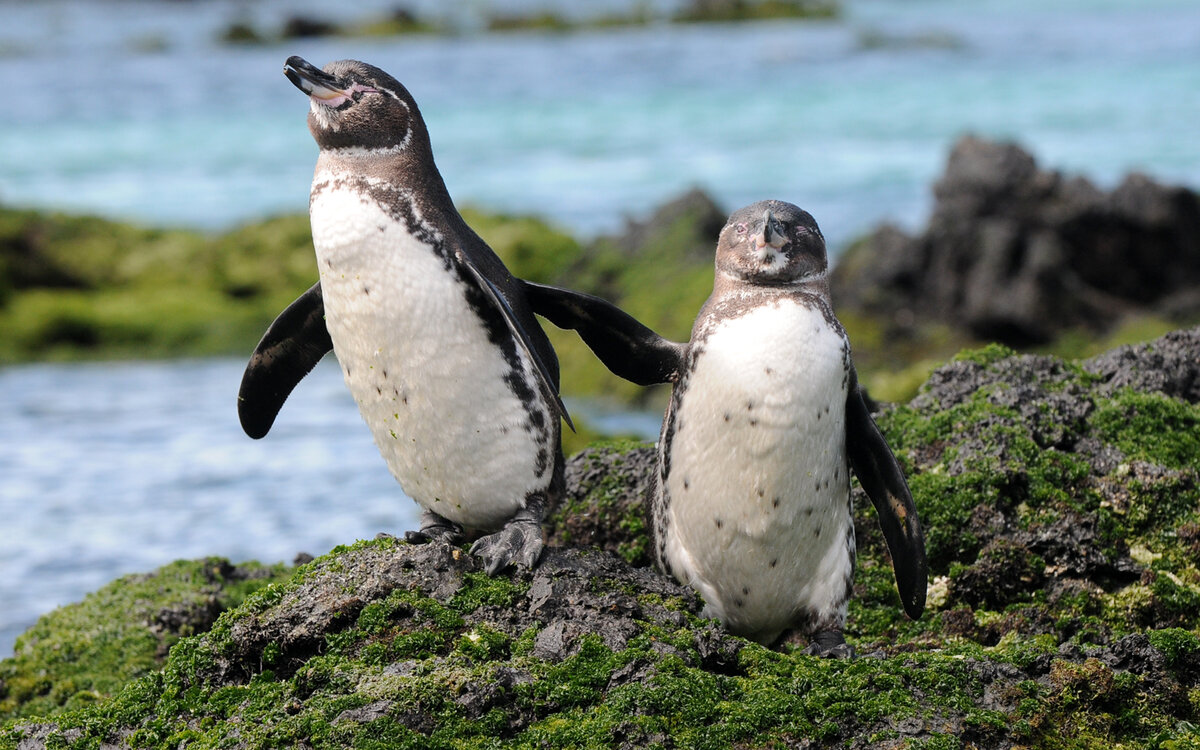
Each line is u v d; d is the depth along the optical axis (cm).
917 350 4050
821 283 1270
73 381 4066
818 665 1155
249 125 9962
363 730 1033
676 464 1284
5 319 4569
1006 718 1093
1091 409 1645
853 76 11700
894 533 1302
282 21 19288
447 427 1266
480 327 1244
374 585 1177
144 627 1736
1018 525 1516
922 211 6091
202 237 5550
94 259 5216
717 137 8700
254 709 1097
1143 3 19675
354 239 1232
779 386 1205
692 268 4334
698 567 1298
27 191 7494
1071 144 7675
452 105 10662
